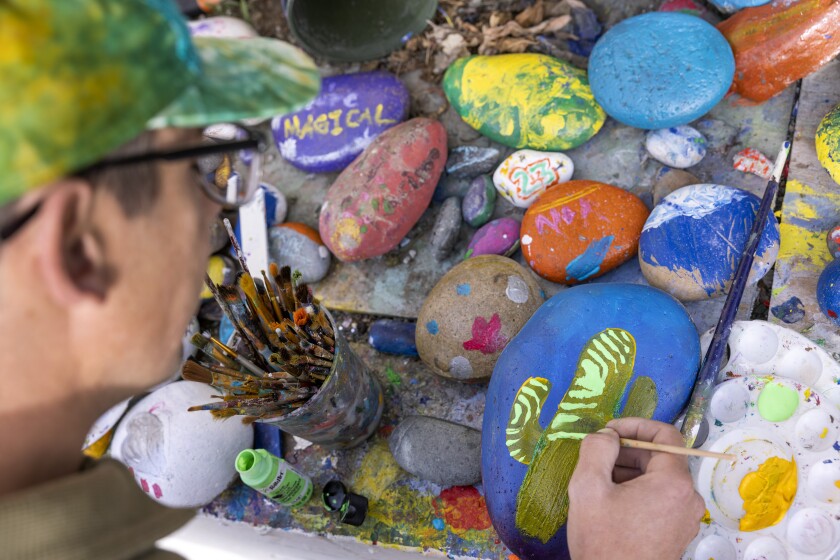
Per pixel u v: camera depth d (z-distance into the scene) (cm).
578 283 139
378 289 155
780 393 117
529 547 110
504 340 129
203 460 132
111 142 34
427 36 168
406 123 151
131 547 39
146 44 35
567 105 145
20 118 31
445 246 149
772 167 144
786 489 114
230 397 108
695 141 144
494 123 149
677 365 114
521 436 112
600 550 73
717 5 148
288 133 162
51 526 35
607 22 163
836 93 148
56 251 34
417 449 132
